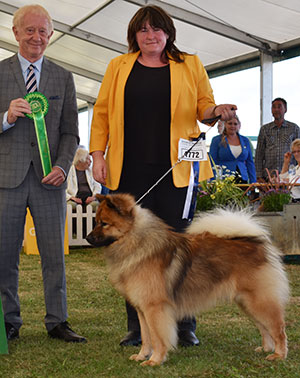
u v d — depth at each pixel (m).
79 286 5.93
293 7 9.60
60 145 3.71
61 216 3.68
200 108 3.67
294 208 7.25
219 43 12.11
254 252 3.24
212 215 3.46
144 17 3.43
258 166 8.93
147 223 3.15
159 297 3.02
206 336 3.71
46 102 3.55
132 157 3.51
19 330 3.86
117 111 3.51
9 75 3.55
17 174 3.49
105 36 14.45
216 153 8.17
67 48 15.91
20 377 2.77
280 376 2.78
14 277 3.63
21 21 3.42
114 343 3.49
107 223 3.09
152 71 3.52
